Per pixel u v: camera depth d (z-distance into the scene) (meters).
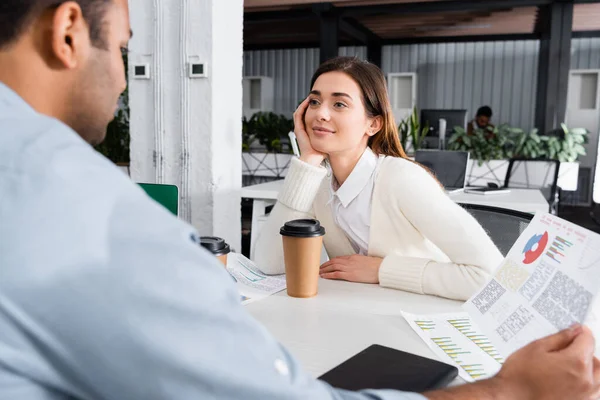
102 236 0.39
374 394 0.51
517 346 0.79
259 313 1.03
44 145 0.41
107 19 0.49
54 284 0.37
